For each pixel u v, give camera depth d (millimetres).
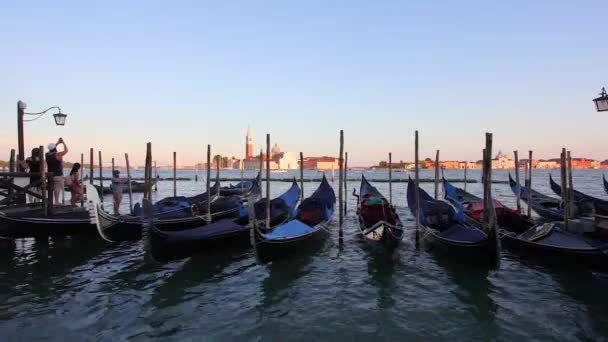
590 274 9297
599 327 6820
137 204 13602
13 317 7234
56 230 11188
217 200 17141
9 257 11070
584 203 13062
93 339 6473
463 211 13266
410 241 13211
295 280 9359
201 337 6570
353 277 9555
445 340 6449
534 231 10789
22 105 13438
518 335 6578
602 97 10203
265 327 6922
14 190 12328
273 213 14695
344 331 6770
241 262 10758
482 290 8570
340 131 12875
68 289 8664
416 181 12453
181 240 9914
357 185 51188
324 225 12984
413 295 8367
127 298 8203
